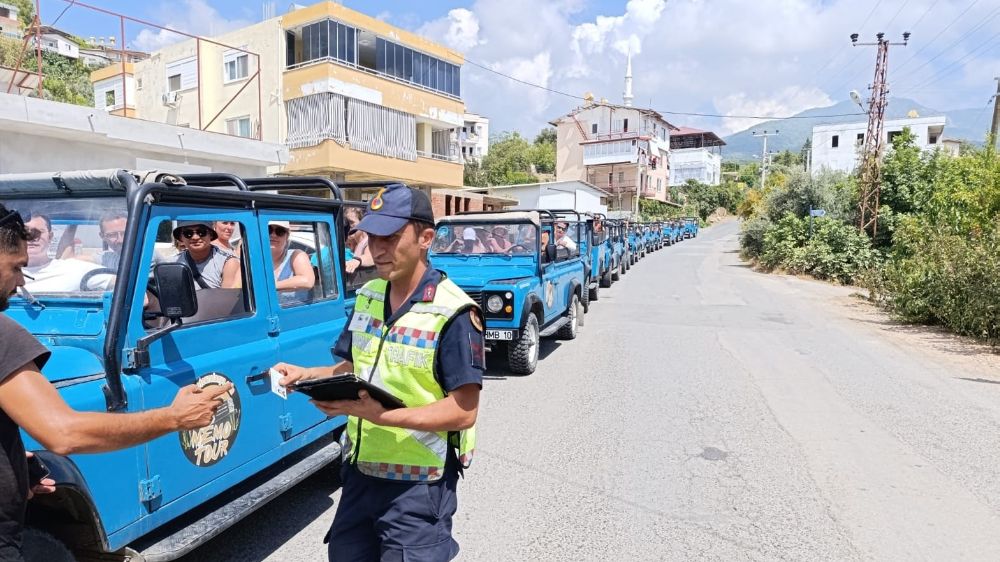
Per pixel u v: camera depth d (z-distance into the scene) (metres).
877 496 4.54
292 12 23.05
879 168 22.67
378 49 24.67
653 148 63.72
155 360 2.87
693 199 75.56
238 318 3.45
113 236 2.94
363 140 23.86
